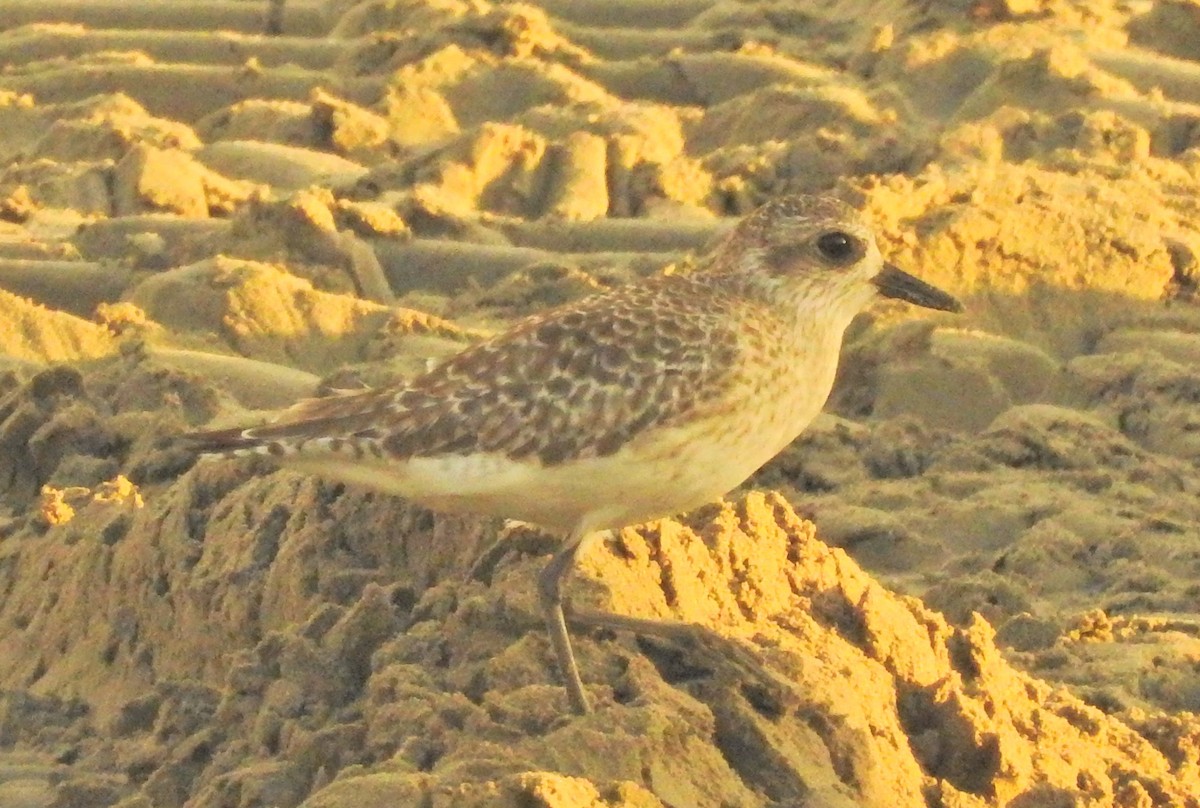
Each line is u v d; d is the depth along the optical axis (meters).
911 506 14.51
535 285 17.98
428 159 20.78
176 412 15.05
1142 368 16.44
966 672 10.23
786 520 10.33
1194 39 24.34
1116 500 14.59
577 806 7.98
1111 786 9.92
